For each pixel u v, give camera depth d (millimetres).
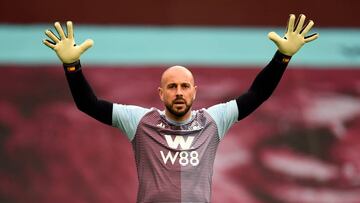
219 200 36062
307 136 38125
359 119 39188
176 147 17938
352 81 40594
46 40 18422
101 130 37594
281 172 37031
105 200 35969
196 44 41938
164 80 18219
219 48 41750
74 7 42875
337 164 37562
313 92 39844
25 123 37531
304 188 36844
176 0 43500
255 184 36625
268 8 43719
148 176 17859
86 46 18469
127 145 37375
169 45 41781
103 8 42969
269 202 36312
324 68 40969
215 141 18484
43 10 42656
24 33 41625
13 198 35562
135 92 39250
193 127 18250
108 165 36719
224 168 36719
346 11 43875
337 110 39344
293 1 43875
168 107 18047
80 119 37906
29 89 38812
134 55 40875
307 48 41906
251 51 41719
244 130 37844
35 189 35844
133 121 18328
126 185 36344
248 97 19062
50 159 36594
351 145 38250
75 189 36031
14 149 36719
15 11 42406
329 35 42969
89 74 39562
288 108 39000
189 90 18078
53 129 37469
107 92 39062
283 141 37844
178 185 17609
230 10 43562
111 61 40344
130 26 42844
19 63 39781
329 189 36875
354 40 42844
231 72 40375
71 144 37094
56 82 39312
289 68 40750
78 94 18312
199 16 43406
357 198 36875
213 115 18609
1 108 37844
